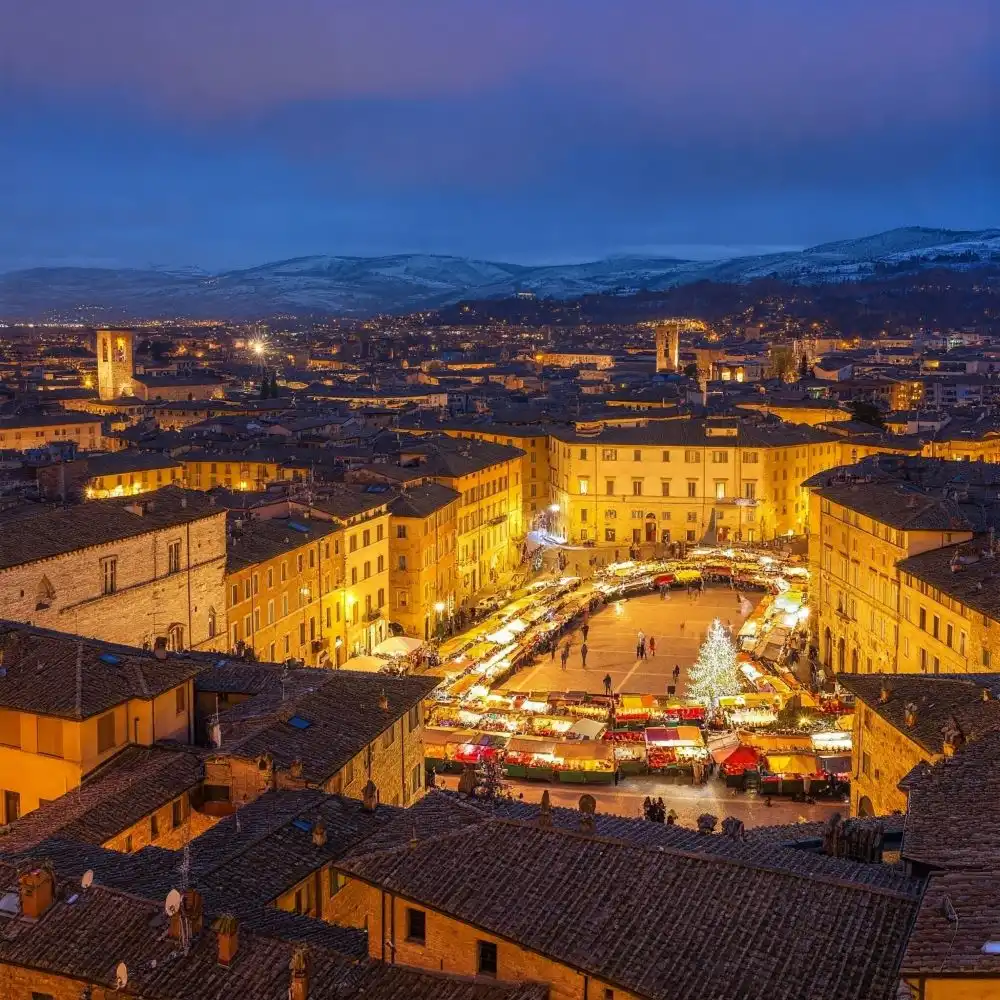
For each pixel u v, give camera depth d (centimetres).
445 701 11275
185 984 4166
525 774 9675
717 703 11025
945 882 3588
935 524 11356
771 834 5897
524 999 3959
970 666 9512
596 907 4122
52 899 4597
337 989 4125
